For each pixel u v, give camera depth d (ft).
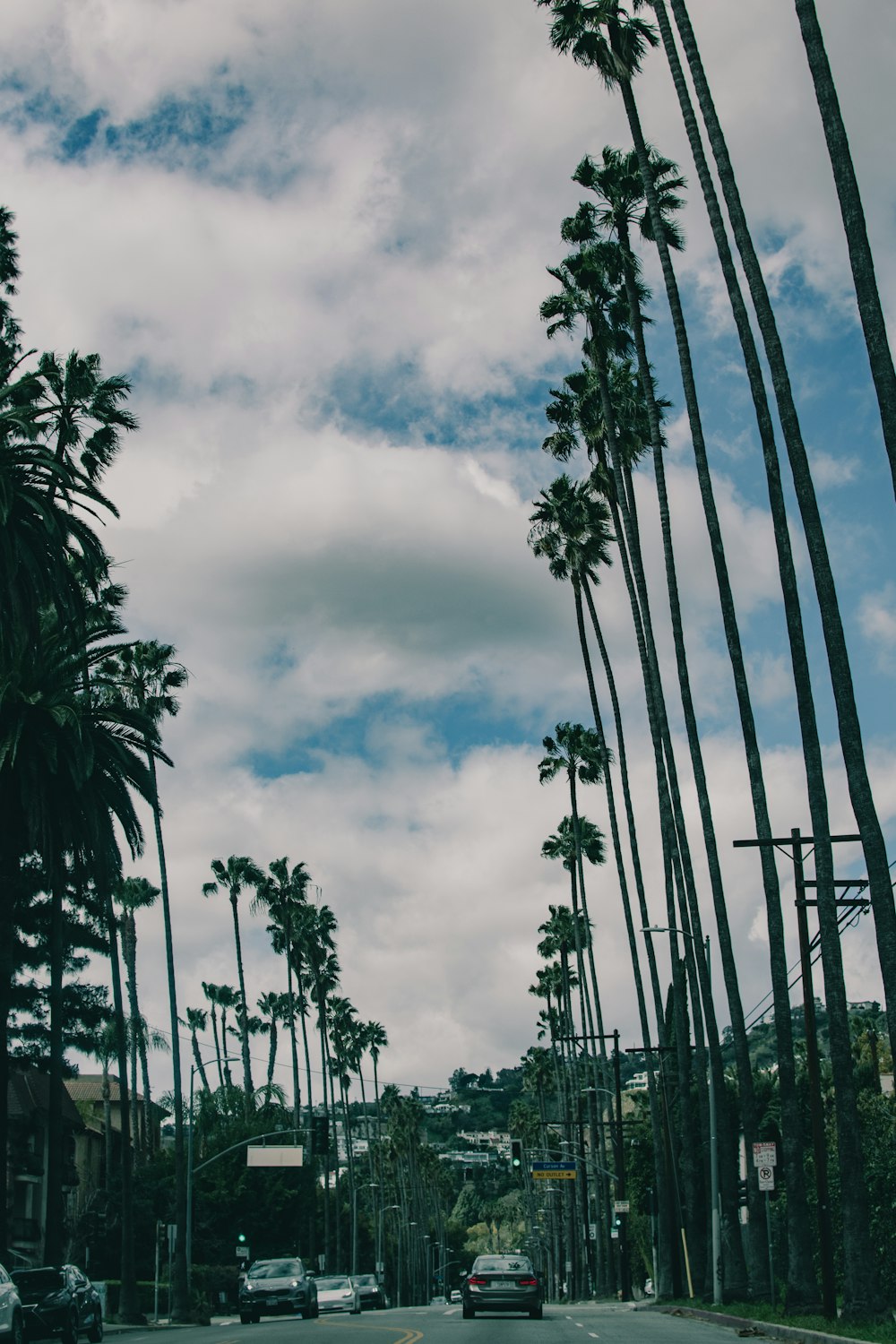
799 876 99.40
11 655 115.65
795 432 78.43
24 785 114.01
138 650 201.77
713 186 96.32
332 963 364.99
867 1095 179.01
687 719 126.41
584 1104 350.02
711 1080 132.26
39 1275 103.60
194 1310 196.44
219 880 339.36
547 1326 108.68
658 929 137.49
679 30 88.79
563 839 280.31
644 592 153.79
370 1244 469.16
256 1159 262.47
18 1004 187.11
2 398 116.88
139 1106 326.24
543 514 199.41
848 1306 78.59
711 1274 145.59
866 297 65.82
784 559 88.84
